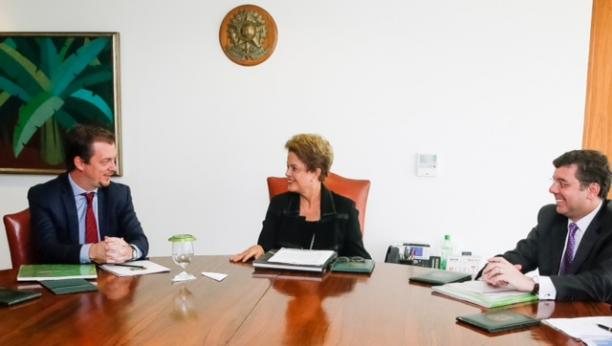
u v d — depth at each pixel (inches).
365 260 65.8
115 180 109.0
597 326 40.9
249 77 105.2
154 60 106.3
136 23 105.8
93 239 72.4
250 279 56.5
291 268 60.3
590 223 57.7
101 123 107.0
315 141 74.7
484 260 102.0
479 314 43.7
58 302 46.5
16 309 44.3
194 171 108.0
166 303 46.8
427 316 43.8
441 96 101.3
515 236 101.2
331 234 73.4
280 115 105.4
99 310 44.3
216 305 46.3
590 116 99.0
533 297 49.4
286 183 85.2
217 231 108.9
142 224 109.7
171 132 107.6
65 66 106.8
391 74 102.2
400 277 58.5
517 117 99.7
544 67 98.1
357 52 102.6
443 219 103.2
